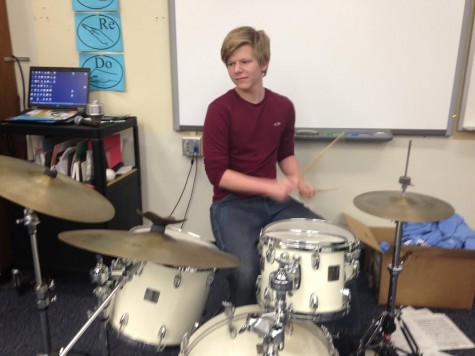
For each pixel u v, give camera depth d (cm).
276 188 153
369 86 203
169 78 213
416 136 210
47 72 205
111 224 197
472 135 208
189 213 233
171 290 122
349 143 214
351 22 196
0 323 176
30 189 124
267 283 120
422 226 202
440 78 200
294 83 205
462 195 217
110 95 219
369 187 220
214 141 162
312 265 115
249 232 157
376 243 189
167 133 222
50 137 209
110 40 210
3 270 205
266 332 98
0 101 202
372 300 195
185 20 202
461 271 184
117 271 132
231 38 153
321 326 127
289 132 182
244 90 161
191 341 112
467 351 161
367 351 153
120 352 159
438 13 192
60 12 209
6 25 206
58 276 212
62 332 170
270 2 196
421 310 188
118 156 215
